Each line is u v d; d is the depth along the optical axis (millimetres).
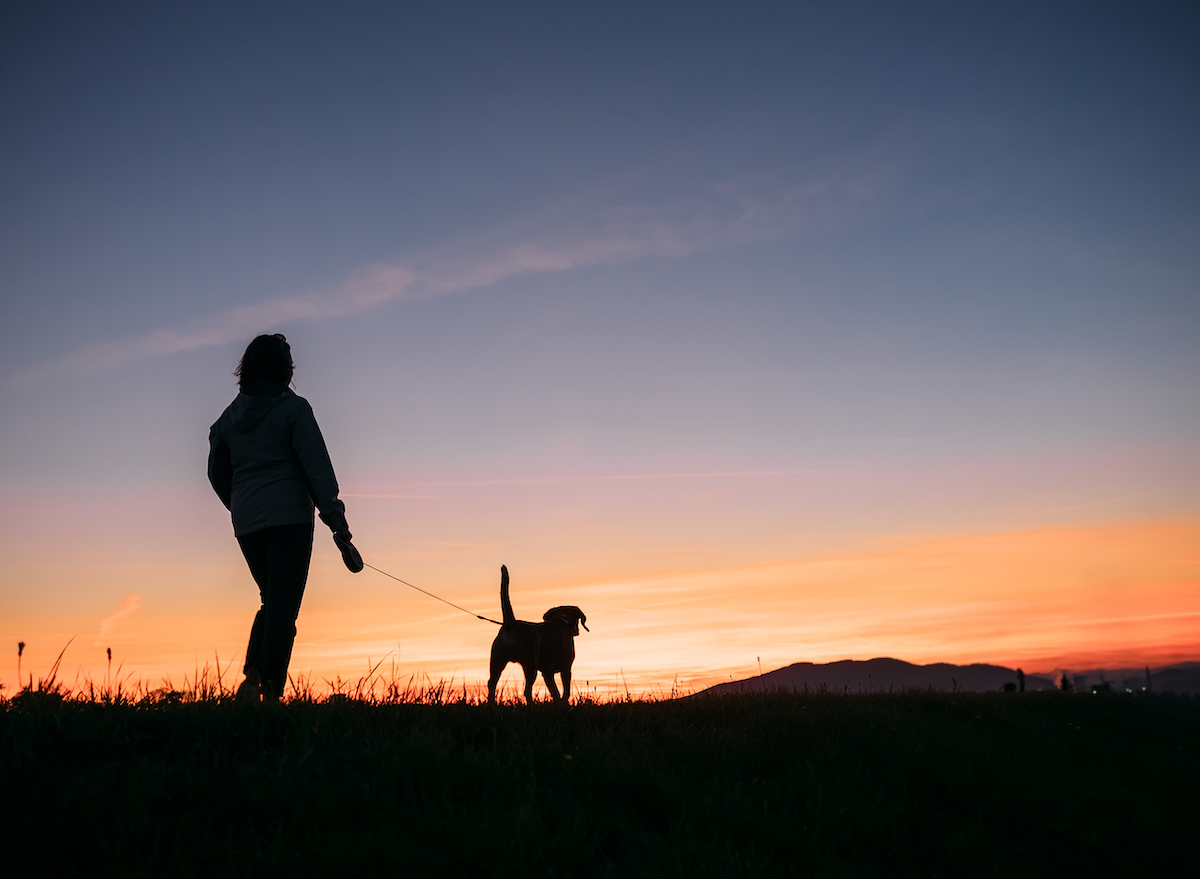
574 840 2846
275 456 4719
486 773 3426
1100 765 8133
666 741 4672
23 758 3045
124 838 2525
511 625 7652
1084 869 4215
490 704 5098
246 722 3744
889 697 9352
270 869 2477
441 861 2561
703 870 2791
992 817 4738
